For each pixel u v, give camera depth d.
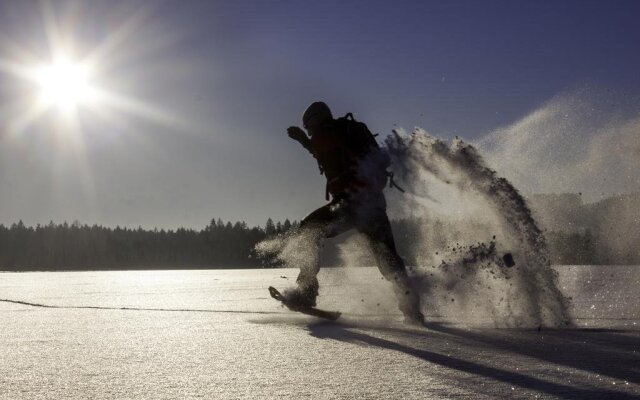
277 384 3.21
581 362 3.71
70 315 6.63
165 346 4.43
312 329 5.29
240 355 4.04
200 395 3.02
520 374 3.38
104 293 10.67
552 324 5.43
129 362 3.84
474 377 3.32
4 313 6.92
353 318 6.00
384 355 4.00
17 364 3.81
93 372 3.56
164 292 10.73
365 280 6.98
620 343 4.44
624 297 8.08
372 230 5.88
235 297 9.27
